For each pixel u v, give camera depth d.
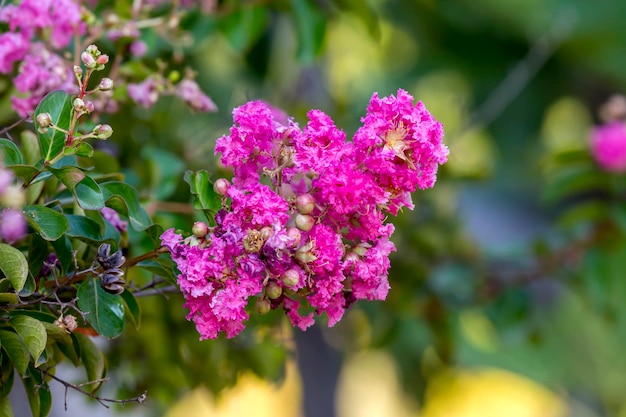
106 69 1.53
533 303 2.03
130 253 1.41
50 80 1.42
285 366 1.65
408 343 2.35
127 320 1.35
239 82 2.01
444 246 1.95
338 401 2.44
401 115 1.28
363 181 1.27
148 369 1.59
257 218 1.27
